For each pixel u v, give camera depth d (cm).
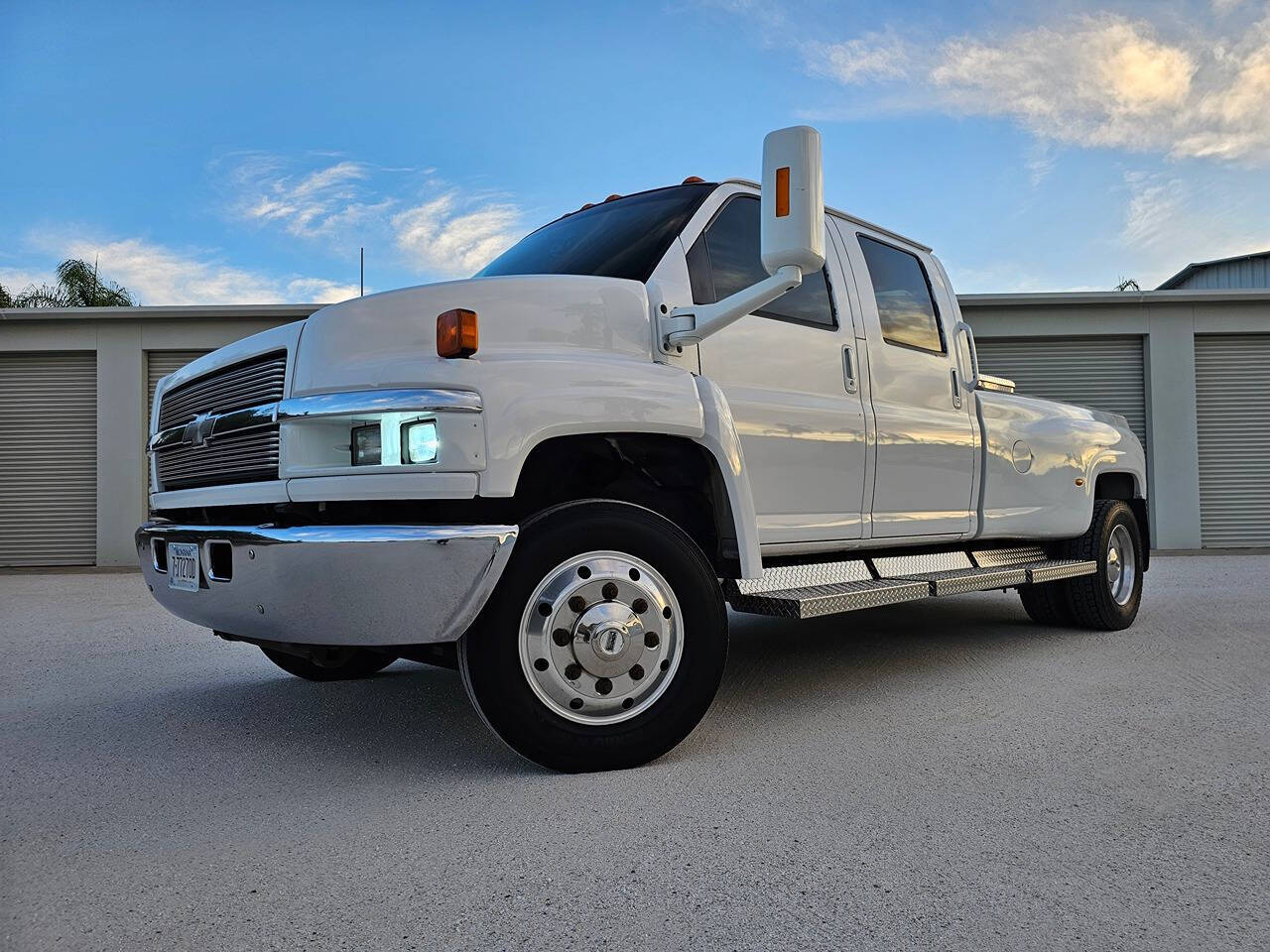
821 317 404
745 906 198
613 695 293
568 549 286
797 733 342
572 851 229
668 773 293
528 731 282
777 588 359
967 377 494
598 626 288
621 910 197
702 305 325
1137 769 296
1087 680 435
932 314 483
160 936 187
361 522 294
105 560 1351
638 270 344
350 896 205
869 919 192
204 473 333
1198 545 1349
